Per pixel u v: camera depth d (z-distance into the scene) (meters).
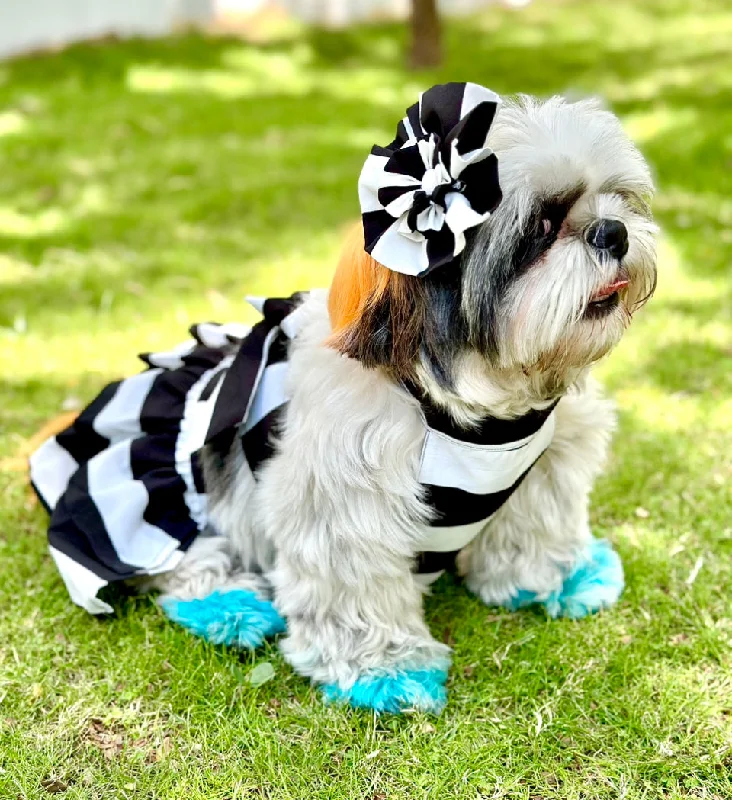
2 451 3.86
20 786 2.37
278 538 2.58
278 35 14.14
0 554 3.26
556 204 2.15
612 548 3.19
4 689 2.67
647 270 2.33
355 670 2.63
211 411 2.87
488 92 2.01
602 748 2.46
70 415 3.51
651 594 2.98
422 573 2.79
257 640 2.80
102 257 5.99
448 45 13.48
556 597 2.94
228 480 2.90
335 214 6.71
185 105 10.09
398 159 2.10
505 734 2.51
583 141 2.17
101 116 9.48
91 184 7.42
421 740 2.50
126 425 3.10
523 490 2.79
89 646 2.83
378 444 2.36
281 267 5.78
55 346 4.80
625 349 4.64
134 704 2.63
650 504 3.46
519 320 2.18
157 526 2.95
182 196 7.14
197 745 2.50
